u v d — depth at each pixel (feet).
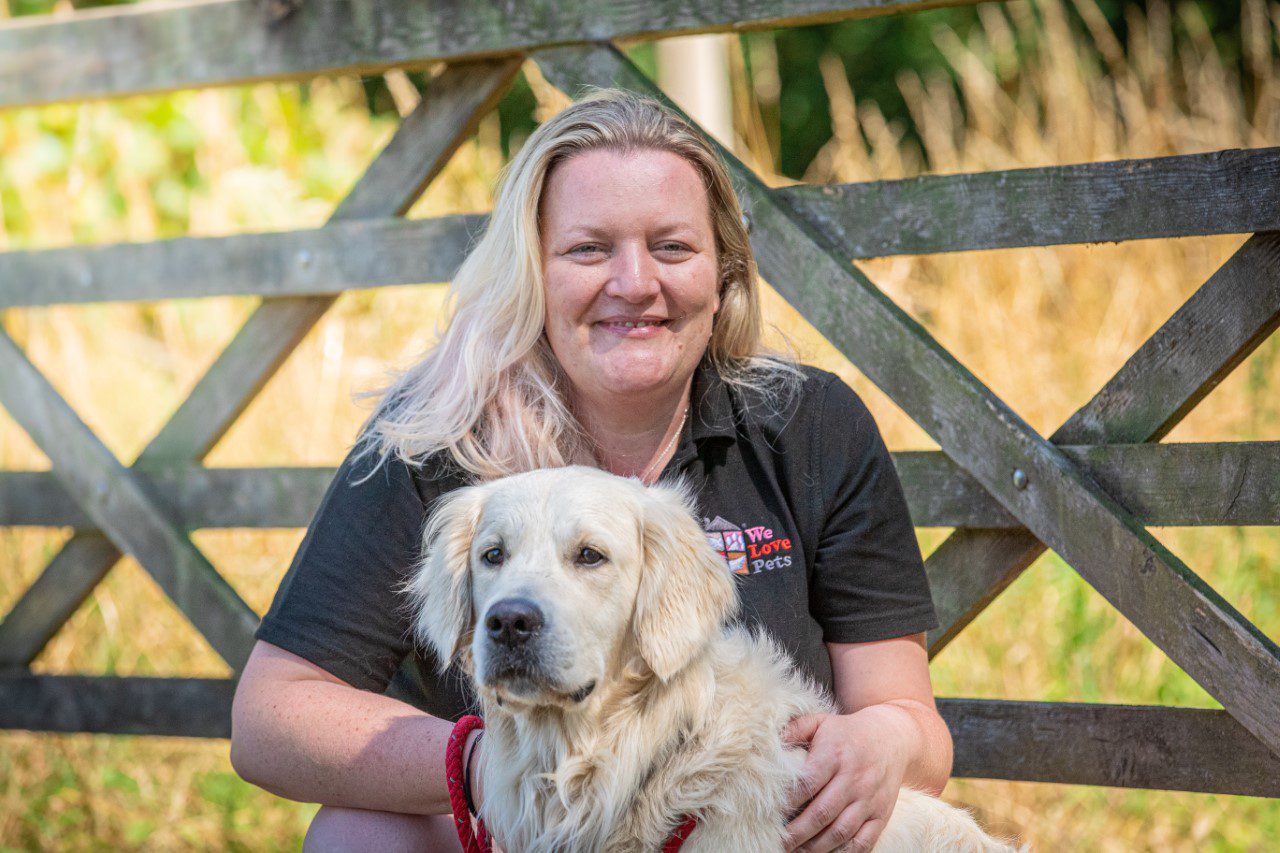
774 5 11.59
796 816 8.24
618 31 12.16
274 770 8.91
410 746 8.69
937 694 14.70
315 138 25.09
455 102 13.07
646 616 8.23
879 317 11.35
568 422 9.54
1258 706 10.06
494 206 9.63
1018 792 14.12
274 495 13.98
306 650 9.04
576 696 8.00
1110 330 18.54
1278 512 10.45
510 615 7.75
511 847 8.50
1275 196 10.18
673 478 9.43
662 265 8.96
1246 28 23.40
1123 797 13.94
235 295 14.01
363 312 20.76
